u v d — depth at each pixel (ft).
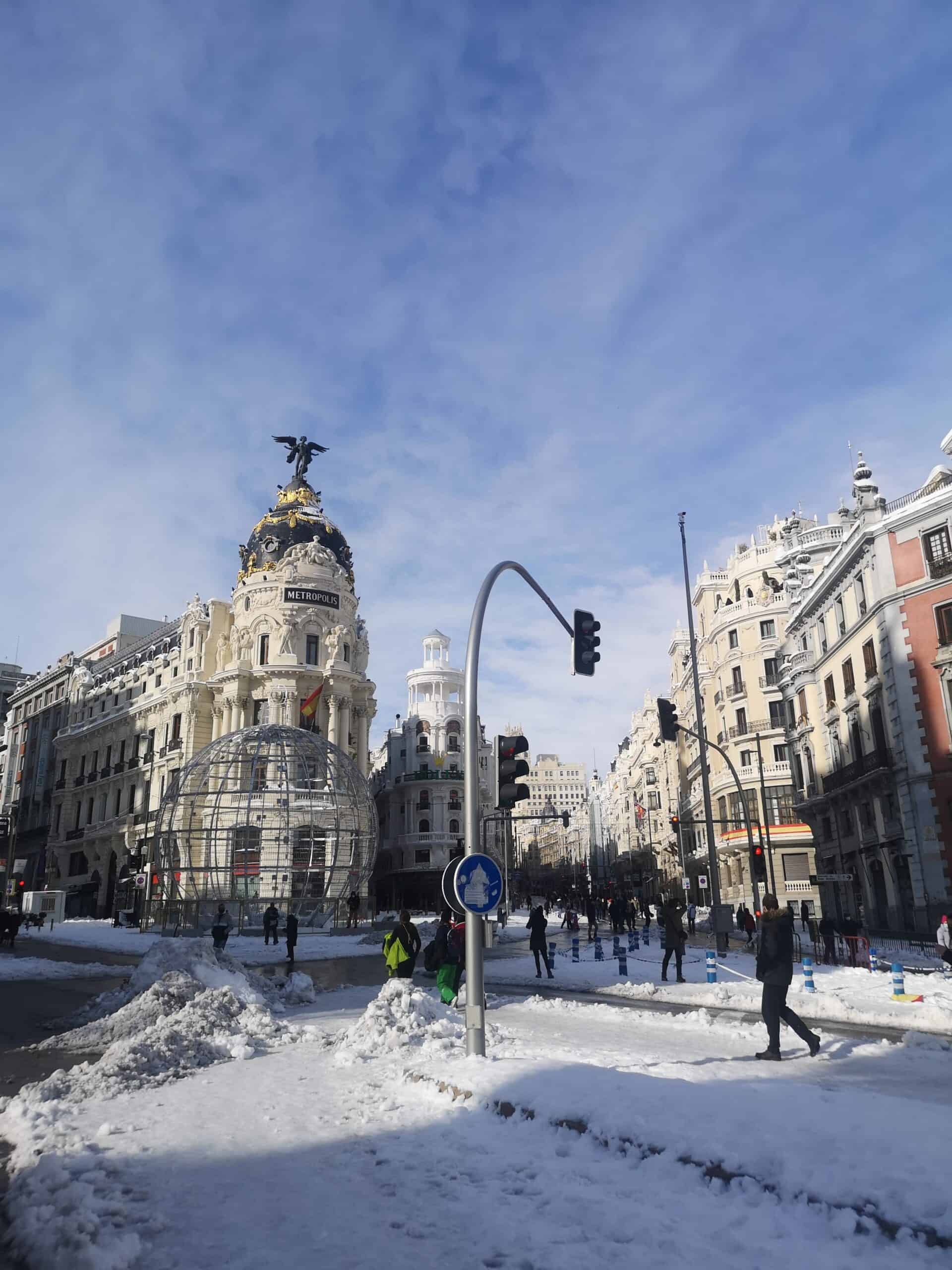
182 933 141.28
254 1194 20.16
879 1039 41.60
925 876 99.14
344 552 242.37
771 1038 35.65
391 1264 16.40
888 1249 16.05
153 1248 17.43
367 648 235.20
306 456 257.96
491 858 33.99
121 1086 31.24
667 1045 39.22
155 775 234.38
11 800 319.47
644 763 310.65
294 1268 16.39
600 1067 28.25
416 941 55.16
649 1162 20.16
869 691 114.01
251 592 221.87
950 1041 40.37
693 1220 17.48
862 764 113.70
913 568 104.88
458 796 289.94
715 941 92.73
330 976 82.33
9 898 261.03
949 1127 20.29
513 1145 22.22
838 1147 19.31
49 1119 26.99
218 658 228.22
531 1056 32.83
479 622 36.94
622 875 366.43
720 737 194.08
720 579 207.51
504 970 82.74
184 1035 38.22
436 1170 21.02
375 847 164.86
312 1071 33.88
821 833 141.90
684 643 237.86
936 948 85.81
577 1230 17.44
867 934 103.96
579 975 75.51
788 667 147.54
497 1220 18.02
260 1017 44.09
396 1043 36.42
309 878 154.81
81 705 288.92
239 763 158.20
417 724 297.53
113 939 139.44
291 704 211.82
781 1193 18.11
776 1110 22.00
